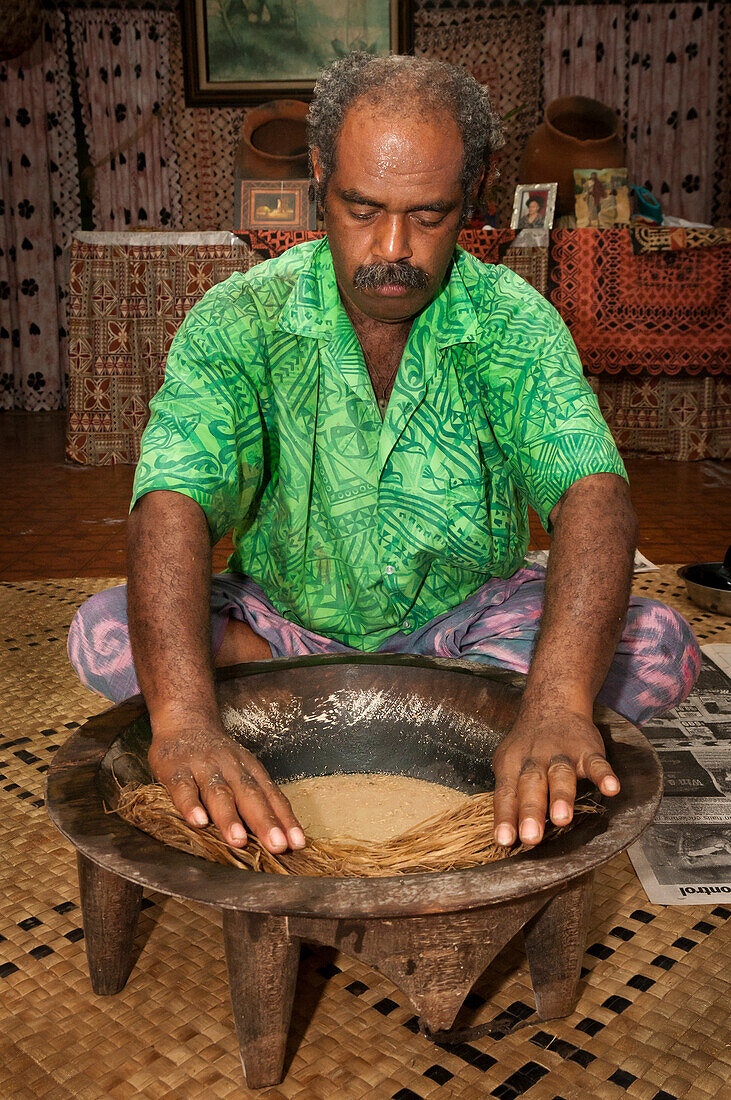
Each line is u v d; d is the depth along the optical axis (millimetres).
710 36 6395
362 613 1333
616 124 4375
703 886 1204
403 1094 898
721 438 4340
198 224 6699
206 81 6516
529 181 4359
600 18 6430
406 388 1207
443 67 1002
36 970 1087
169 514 1094
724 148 6559
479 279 1238
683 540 3047
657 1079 912
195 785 854
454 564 1300
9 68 6273
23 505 3730
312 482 1278
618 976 1062
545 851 774
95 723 1015
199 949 1125
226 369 1194
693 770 1480
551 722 907
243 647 1348
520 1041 963
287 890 718
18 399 6684
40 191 6441
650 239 3914
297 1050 959
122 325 4316
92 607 1331
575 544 1067
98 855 767
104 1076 927
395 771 1177
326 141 1021
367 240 1027
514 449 1229
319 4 6395
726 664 1896
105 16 6359
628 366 4055
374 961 813
